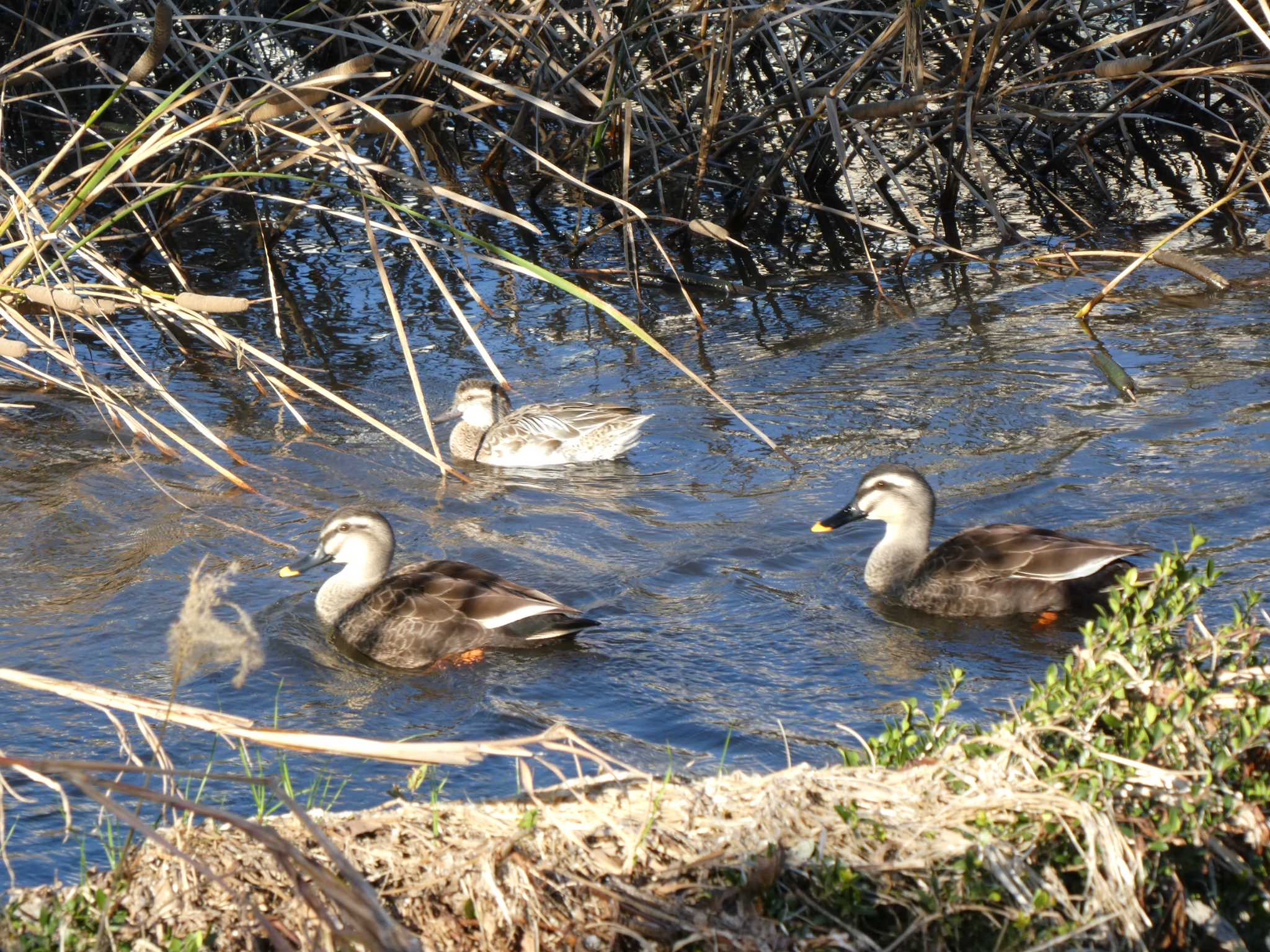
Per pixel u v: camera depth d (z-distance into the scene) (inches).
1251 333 768.3
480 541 563.8
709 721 410.9
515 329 839.1
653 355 791.1
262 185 1064.8
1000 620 494.0
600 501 607.8
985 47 1093.1
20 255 572.1
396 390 743.7
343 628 478.6
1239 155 975.0
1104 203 1049.5
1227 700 272.7
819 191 1088.8
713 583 522.3
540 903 238.5
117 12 956.6
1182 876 254.7
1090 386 708.0
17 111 1077.1
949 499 588.4
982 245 971.3
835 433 670.5
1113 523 549.6
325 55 1132.5
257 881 243.1
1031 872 237.6
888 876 239.3
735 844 245.4
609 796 264.1
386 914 183.6
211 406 709.9
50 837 336.5
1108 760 254.1
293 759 383.6
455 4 832.9
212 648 226.2
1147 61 849.5
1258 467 592.1
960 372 738.2
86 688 252.2
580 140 995.3
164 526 564.4
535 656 460.1
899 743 281.3
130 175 683.4
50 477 612.4
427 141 1132.5
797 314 851.4
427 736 406.9
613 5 965.2
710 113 940.6
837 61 1052.5
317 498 604.4
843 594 516.1
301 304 873.5
